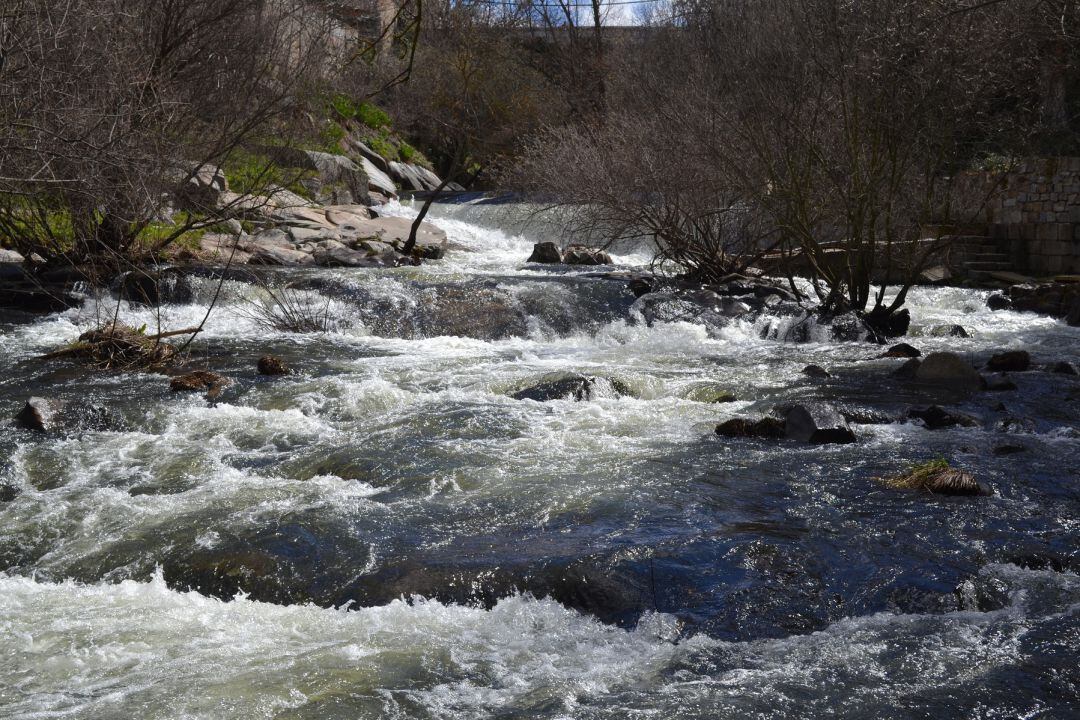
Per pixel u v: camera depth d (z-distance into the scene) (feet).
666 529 18.33
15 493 21.33
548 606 15.70
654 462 22.66
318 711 12.38
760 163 46.14
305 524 18.80
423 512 19.56
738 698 12.67
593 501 19.95
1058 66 47.32
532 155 67.87
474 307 44.57
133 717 12.20
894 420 26.94
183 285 44.34
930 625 14.78
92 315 41.73
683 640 14.55
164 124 41.04
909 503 19.76
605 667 13.70
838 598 15.75
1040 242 61.05
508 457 23.12
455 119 93.15
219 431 25.75
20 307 43.11
